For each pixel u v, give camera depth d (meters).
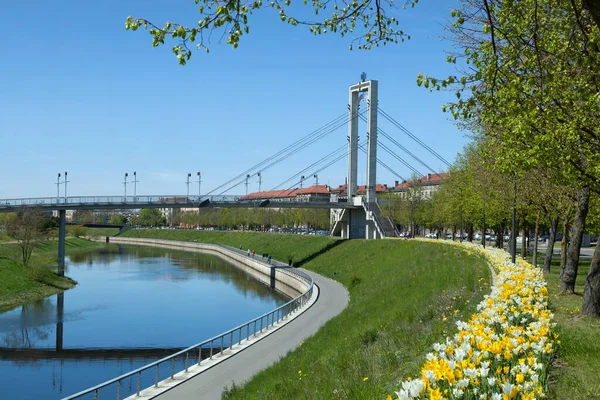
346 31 12.10
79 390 28.75
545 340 9.10
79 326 45.25
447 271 35.84
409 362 14.20
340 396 13.20
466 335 8.68
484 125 22.06
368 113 86.44
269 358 26.44
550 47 13.93
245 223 158.75
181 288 68.75
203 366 25.00
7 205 73.12
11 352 36.75
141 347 38.44
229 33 8.81
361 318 31.58
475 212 49.16
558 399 8.70
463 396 7.04
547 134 15.53
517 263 23.67
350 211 89.94
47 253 106.50
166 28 8.41
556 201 29.77
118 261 105.88
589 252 72.69
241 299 60.62
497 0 14.39
